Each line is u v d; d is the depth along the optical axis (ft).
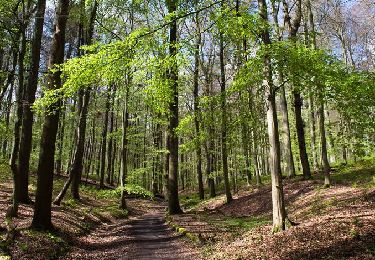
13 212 46.32
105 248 45.14
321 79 32.94
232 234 45.16
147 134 149.28
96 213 70.90
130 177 95.61
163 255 39.86
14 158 44.06
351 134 36.09
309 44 41.24
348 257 24.86
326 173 64.85
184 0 38.24
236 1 44.47
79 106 87.04
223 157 89.71
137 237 53.26
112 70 31.50
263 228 44.06
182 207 110.52
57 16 47.09
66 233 45.52
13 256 32.09
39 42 51.49
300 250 28.76
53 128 45.32
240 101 50.88
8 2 46.55
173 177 80.28
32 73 52.06
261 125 67.77
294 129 140.67
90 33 73.31
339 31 118.73
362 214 36.86
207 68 97.04
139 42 30.48
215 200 102.01
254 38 35.47
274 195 38.34
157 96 42.19
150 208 119.96
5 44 54.49
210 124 54.90
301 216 46.88
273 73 35.35
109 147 152.05
